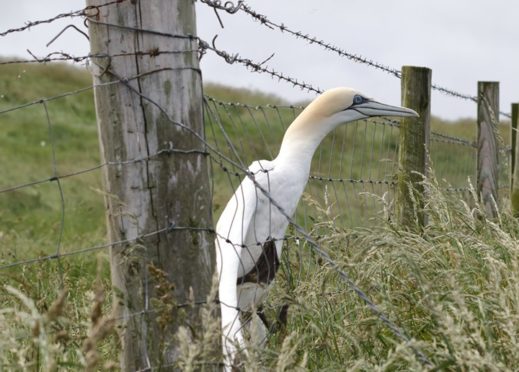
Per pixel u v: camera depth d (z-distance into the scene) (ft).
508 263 23.63
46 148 108.68
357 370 18.35
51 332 16.28
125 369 17.19
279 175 25.40
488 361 16.43
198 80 17.24
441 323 17.44
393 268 23.15
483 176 39.91
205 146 17.38
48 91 135.85
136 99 16.78
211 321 16.52
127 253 16.79
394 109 28.17
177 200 17.04
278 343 22.74
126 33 16.66
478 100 39.91
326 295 23.11
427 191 29.07
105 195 17.11
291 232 27.73
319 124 26.96
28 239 48.67
